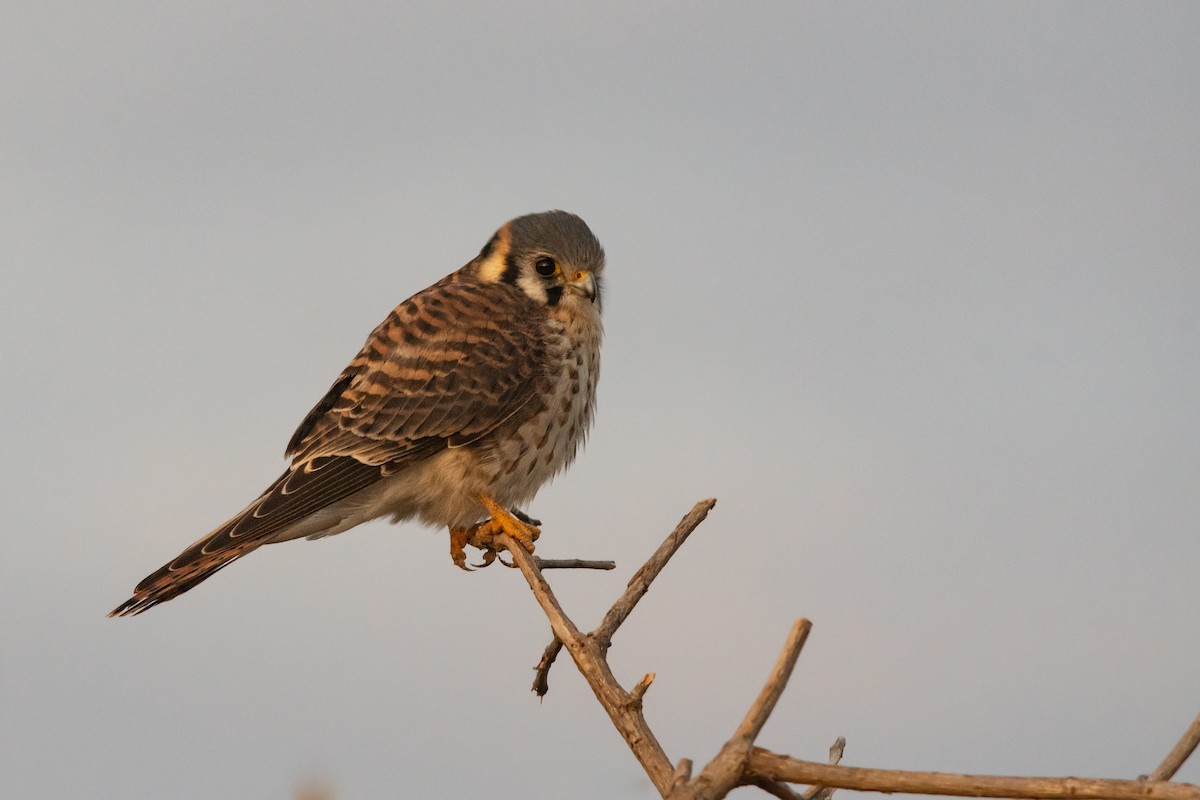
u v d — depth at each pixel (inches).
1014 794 171.9
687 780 187.6
